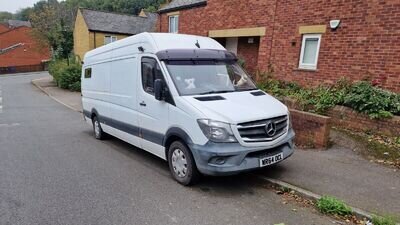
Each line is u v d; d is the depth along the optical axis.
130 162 6.31
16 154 6.97
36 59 54.91
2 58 51.75
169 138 5.14
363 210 3.94
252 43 12.81
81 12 31.55
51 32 32.69
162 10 17.42
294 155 6.14
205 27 14.28
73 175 5.55
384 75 7.89
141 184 5.08
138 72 5.92
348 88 8.02
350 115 7.24
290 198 4.49
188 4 15.09
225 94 5.12
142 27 33.97
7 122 11.27
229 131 4.33
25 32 55.41
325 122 6.37
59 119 11.95
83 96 9.26
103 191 4.80
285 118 5.00
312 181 4.88
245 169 4.42
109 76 7.28
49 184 5.12
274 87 10.06
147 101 5.62
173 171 5.16
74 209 4.20
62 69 24.17
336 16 8.84
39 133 9.33
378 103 6.79
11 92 23.08
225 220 3.87
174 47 5.58
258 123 4.53
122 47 6.64
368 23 8.10
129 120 6.40
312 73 9.66
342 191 4.51
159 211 4.12
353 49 8.51
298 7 9.95
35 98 19.45
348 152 6.23
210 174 4.44
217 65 5.72
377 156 5.89
